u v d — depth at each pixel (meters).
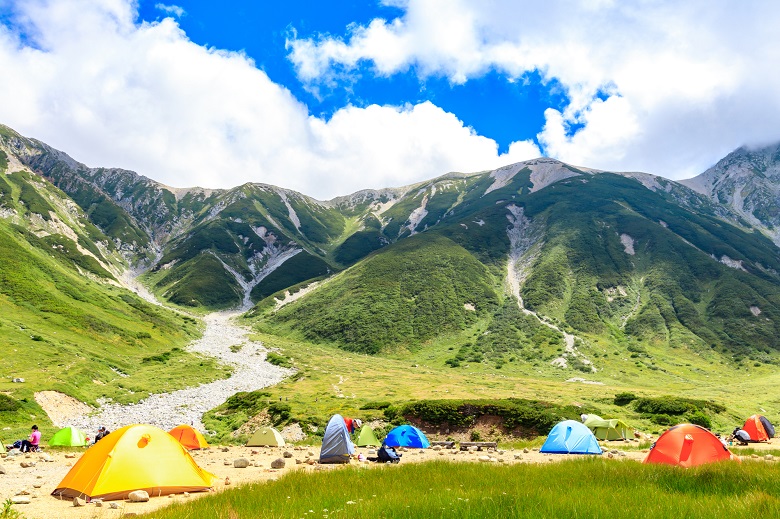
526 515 9.05
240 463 22.92
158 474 15.38
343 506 10.82
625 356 123.94
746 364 119.38
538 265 187.50
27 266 115.25
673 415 51.16
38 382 54.34
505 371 111.12
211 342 133.38
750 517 8.73
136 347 102.31
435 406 45.62
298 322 164.50
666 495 11.06
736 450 26.86
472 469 17.41
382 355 131.12
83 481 14.62
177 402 62.47
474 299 162.88
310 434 43.12
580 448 27.41
